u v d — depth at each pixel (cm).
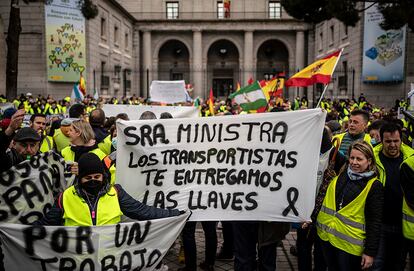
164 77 4741
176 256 612
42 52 2675
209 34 4450
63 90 2762
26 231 359
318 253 460
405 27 2558
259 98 1041
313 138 446
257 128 458
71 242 361
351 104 2091
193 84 4412
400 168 407
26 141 411
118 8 3762
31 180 406
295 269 556
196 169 461
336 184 409
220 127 461
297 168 449
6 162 392
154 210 392
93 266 367
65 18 2709
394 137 432
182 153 460
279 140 454
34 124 579
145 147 455
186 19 4338
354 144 395
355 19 1948
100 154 488
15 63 1886
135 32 4412
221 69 4747
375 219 381
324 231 414
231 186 459
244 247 475
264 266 479
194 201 459
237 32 4431
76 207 362
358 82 2770
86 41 2923
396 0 1784
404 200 420
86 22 2914
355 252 389
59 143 622
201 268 556
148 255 388
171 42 4700
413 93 884
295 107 2072
